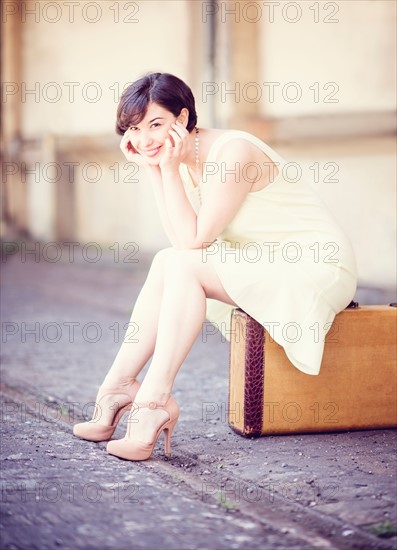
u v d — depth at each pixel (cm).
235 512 337
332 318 427
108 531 313
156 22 1267
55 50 1488
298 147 1061
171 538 308
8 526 317
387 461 399
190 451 416
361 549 303
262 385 431
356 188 991
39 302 948
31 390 551
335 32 1009
